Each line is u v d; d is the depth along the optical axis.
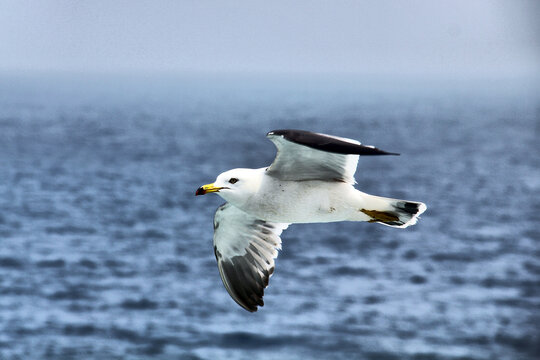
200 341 20.08
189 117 111.19
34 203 40.47
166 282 25.27
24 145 70.88
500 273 26.70
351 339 20.14
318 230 33.62
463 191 46.25
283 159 10.34
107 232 33.25
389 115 115.94
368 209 10.55
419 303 23.14
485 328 20.97
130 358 19.09
